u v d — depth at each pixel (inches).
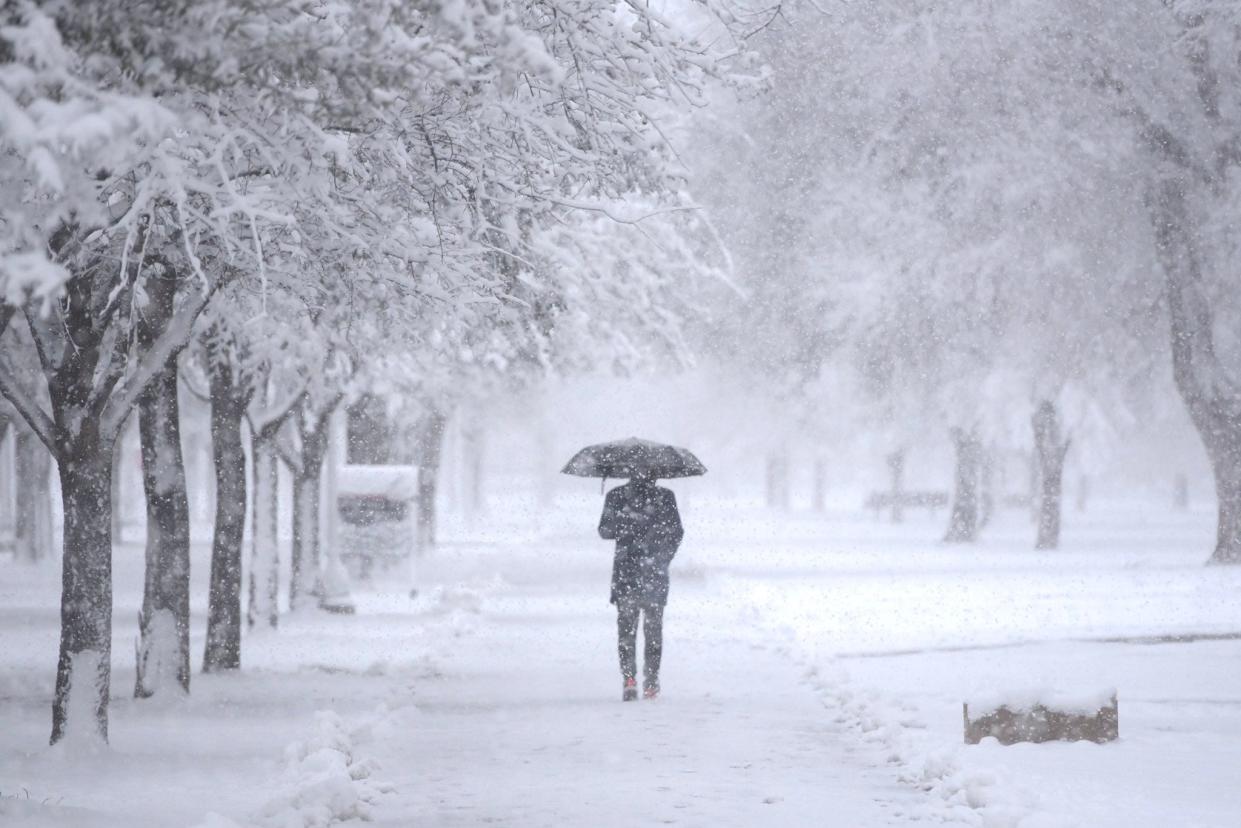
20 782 1245.7
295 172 1132.5
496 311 1761.8
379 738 1542.8
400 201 1439.5
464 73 872.3
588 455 1968.5
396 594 4013.3
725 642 2706.7
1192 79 4402.1
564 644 2746.1
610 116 1435.8
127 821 1027.9
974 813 1096.2
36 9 740.7
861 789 1239.5
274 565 3102.9
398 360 2965.1
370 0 822.5
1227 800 1150.3
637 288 2827.3
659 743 1518.2
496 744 1520.7
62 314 1397.6
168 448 1961.1
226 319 1932.8
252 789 1222.9
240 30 802.8
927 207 5004.9
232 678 2223.2
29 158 709.9
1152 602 3344.0
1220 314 4530.0
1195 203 4468.5
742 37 1534.2
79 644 1406.3
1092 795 1174.3
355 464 4244.6
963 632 2733.8
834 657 2346.2
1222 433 4498.0
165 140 984.9
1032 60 4618.6
